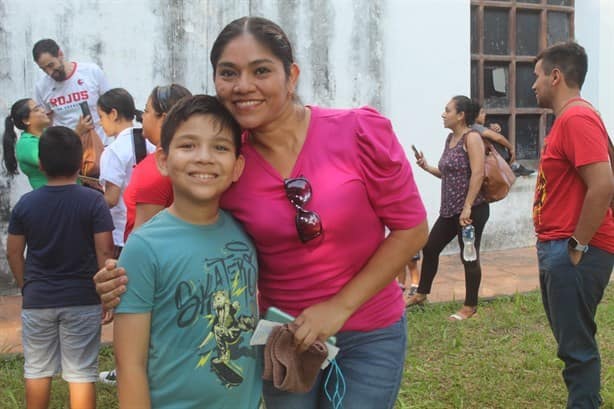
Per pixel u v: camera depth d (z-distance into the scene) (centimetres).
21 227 319
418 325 499
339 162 203
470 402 372
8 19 579
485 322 508
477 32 785
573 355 312
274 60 193
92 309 319
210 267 198
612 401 360
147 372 198
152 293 193
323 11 686
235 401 203
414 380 400
